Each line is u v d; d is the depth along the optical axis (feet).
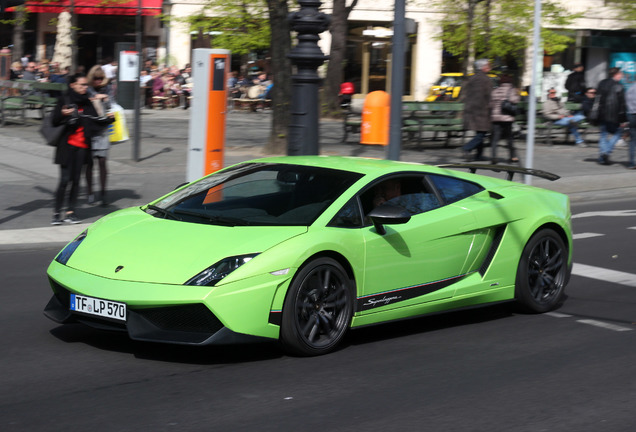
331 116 115.85
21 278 34.83
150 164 69.41
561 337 27.58
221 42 114.11
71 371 22.63
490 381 22.66
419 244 26.73
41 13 144.46
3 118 91.04
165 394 20.90
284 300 23.34
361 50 153.17
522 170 32.81
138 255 23.67
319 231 24.32
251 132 94.94
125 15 141.28
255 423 19.07
